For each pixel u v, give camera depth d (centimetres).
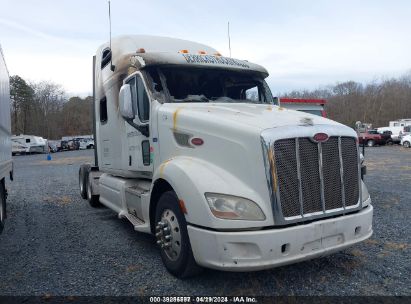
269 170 375
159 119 515
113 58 688
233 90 597
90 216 800
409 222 689
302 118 431
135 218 583
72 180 1509
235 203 378
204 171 412
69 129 10144
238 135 402
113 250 554
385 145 4416
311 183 394
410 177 1402
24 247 577
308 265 476
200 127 445
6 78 828
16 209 887
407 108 8394
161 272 461
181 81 558
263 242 361
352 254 514
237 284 422
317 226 386
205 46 712
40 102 9394
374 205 854
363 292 400
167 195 450
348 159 423
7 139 816
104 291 410
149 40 660
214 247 373
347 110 8769
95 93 846
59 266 489
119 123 671
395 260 493
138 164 591
